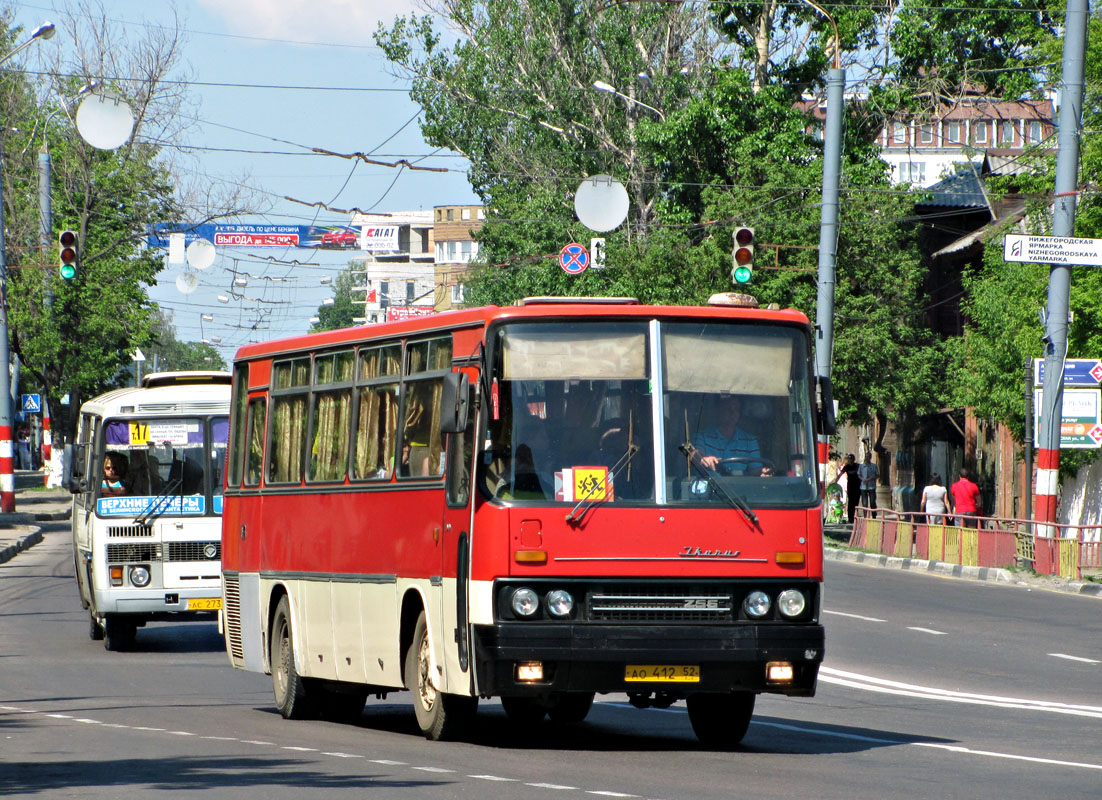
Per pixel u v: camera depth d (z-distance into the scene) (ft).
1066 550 167.73
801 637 63.98
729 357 66.08
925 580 177.37
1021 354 206.59
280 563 85.76
